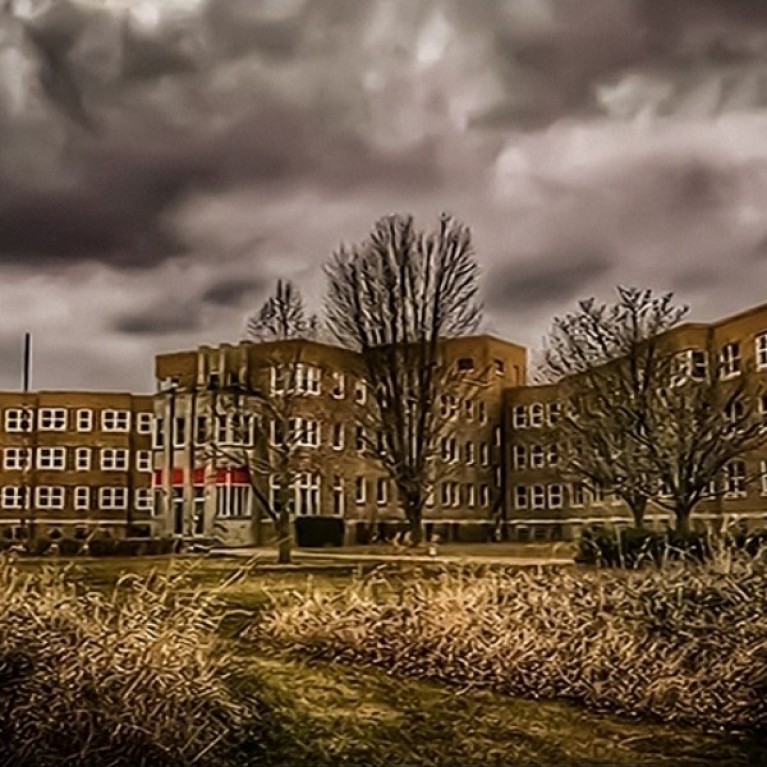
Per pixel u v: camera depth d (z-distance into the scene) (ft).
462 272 119.85
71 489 177.68
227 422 148.05
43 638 24.41
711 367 115.55
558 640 32.07
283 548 85.92
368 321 118.73
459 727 26.50
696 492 86.74
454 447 177.78
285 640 35.01
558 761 24.21
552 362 130.52
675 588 36.94
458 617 33.96
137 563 66.28
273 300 122.83
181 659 24.58
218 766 22.66
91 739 21.62
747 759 24.47
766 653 29.94
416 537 111.75
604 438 101.45
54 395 179.22
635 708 28.30
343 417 152.15
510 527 180.96
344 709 27.14
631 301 108.78
